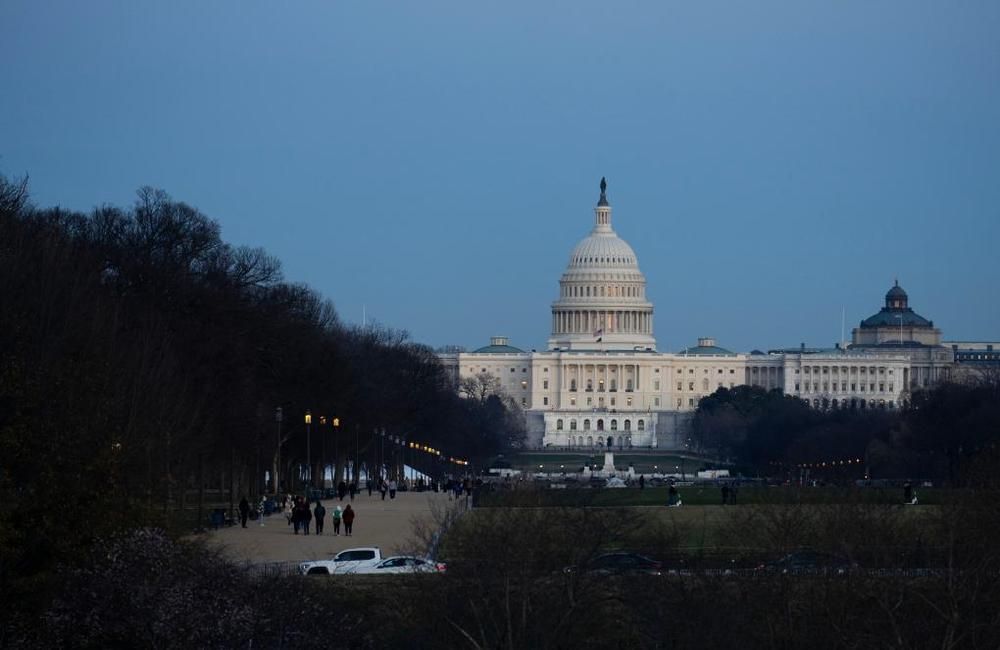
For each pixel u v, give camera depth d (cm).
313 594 18812
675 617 19550
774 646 19550
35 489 18275
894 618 19375
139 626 16688
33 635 17200
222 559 19150
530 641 19000
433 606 19312
